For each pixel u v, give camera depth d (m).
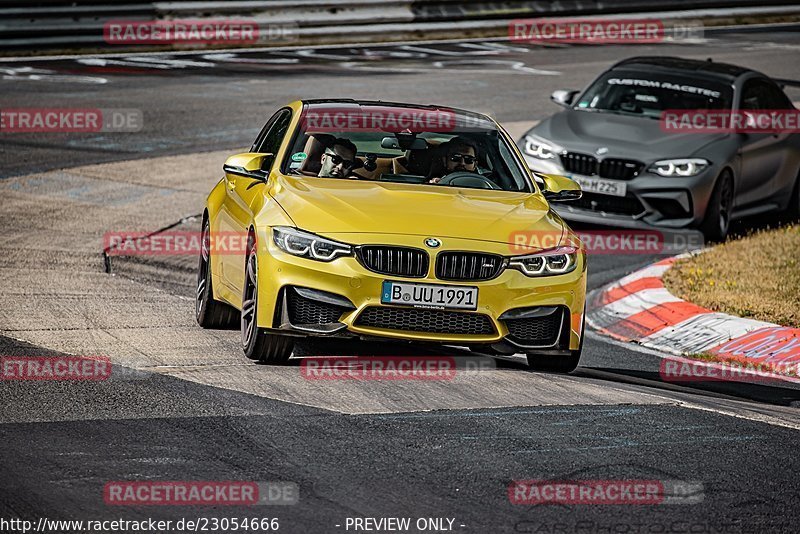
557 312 26.25
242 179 30.36
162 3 86.94
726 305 35.81
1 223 42.47
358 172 28.92
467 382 25.69
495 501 18.42
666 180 45.59
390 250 25.23
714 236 46.94
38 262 37.06
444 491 18.73
